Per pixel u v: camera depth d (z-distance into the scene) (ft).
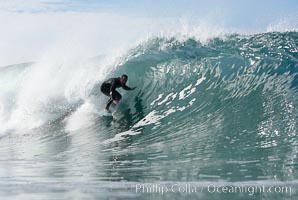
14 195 84.53
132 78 199.21
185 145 134.21
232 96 170.19
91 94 199.72
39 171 110.42
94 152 137.59
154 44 209.15
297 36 192.13
